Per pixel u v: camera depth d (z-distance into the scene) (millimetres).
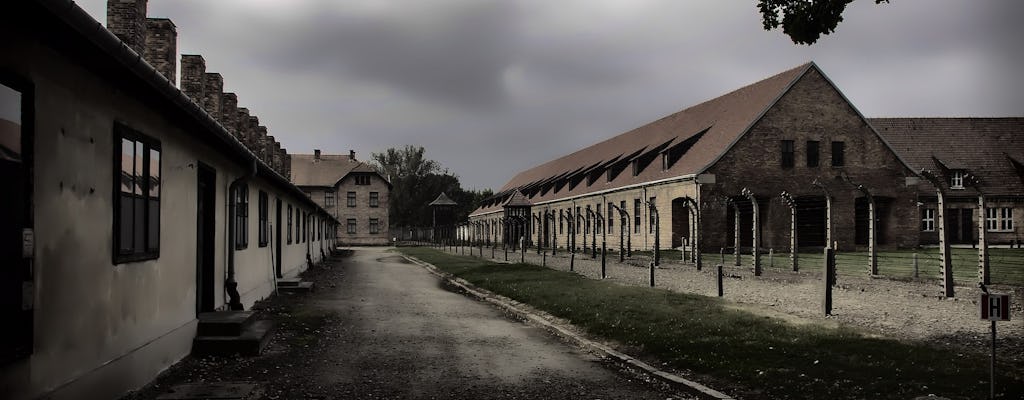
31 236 4984
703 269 24578
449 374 8195
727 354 8680
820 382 7125
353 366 8523
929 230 45875
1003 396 6285
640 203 42875
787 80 37156
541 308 14344
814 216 37312
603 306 13664
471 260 36156
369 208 76625
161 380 7453
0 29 4609
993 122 49594
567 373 8383
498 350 9938
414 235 85125
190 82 13828
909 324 10984
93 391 5977
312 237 32594
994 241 46250
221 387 7066
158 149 7844
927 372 7305
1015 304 13445
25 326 4910
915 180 37875
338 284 21750
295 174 76875
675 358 8703
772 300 14516
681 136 44375
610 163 52031
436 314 14125
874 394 6586
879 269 23562
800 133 36750
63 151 5496
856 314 12109
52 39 5113
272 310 13953
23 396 4883
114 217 6484
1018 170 46875
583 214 53750
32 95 5023
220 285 11359
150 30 11453
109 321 6371
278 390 7152
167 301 8094
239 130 18844
